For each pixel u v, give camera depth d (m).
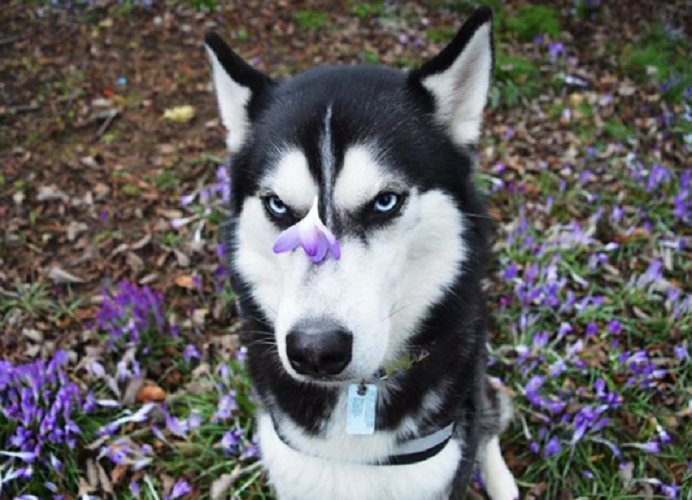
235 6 1.88
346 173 0.63
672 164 1.34
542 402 0.89
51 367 0.90
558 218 1.19
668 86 1.54
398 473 0.71
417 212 0.65
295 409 0.70
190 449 0.88
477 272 0.71
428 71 0.67
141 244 1.13
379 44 1.72
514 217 1.18
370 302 0.61
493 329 0.96
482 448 0.84
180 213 1.21
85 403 0.90
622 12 1.89
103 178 1.29
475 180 0.72
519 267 1.07
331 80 0.68
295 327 0.60
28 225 1.18
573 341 0.99
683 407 0.91
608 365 0.96
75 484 0.86
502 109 1.50
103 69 1.61
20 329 1.01
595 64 1.68
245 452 0.88
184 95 1.54
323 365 0.60
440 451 0.72
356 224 0.64
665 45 1.74
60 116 1.46
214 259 1.12
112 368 0.96
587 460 0.86
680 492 0.84
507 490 0.84
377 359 0.62
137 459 0.87
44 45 1.68
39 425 0.87
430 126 0.67
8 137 1.39
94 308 1.04
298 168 0.64
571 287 1.07
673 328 0.99
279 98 0.69
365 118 0.65
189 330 1.02
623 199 1.22
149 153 1.37
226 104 0.72
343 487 0.72
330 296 0.60
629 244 1.12
